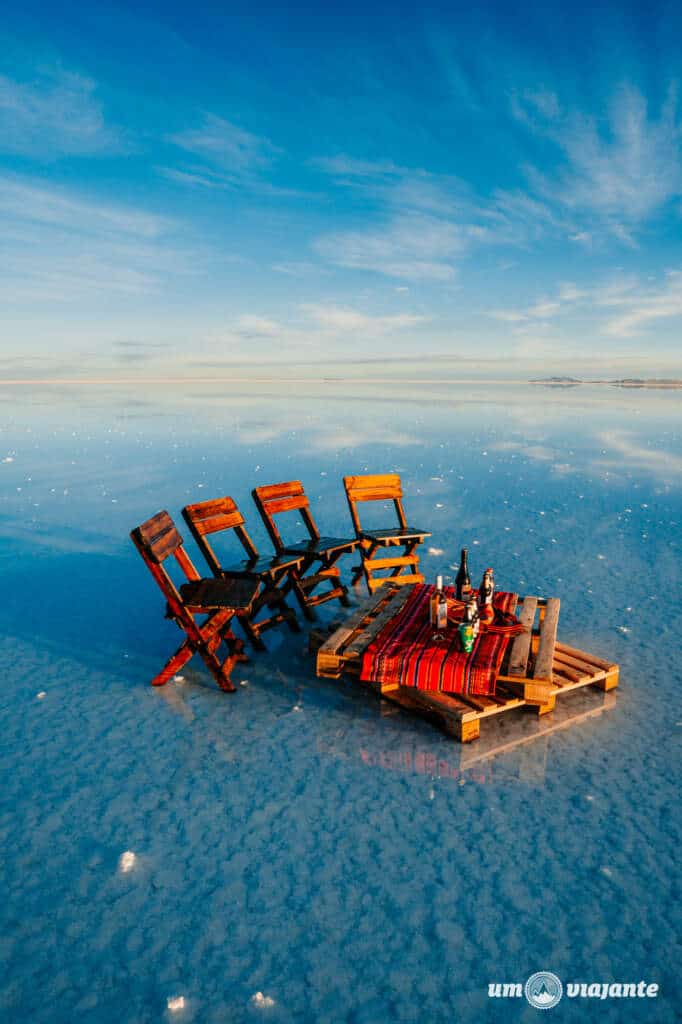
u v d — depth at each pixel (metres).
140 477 13.80
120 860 2.93
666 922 2.60
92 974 2.39
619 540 8.44
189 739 3.93
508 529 9.12
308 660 5.05
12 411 33.50
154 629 5.68
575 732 3.97
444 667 3.98
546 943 2.51
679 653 5.00
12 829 3.15
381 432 22.67
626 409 34.34
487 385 107.50
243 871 2.87
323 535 9.06
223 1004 2.27
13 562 7.70
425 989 2.32
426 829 3.13
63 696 4.47
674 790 3.41
